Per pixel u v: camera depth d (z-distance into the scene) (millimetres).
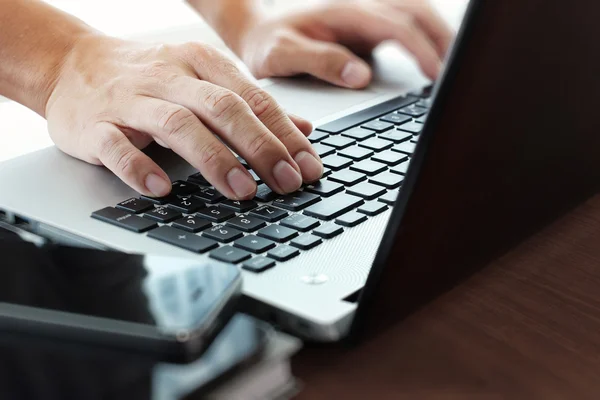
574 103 375
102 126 572
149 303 344
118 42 690
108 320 331
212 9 981
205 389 298
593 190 476
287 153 523
